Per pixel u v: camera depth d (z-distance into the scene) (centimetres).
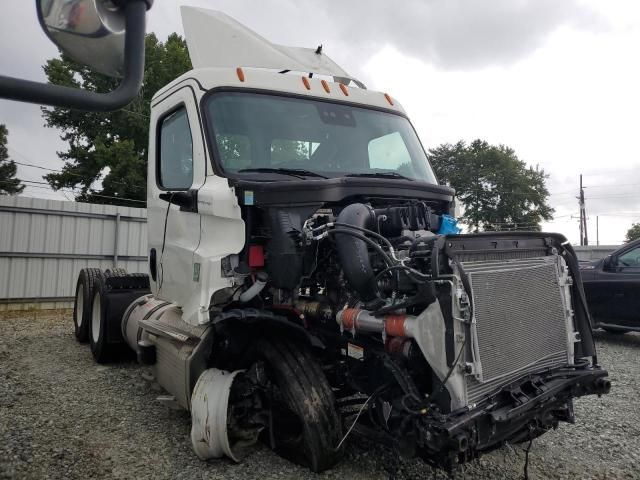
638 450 390
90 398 495
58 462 350
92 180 3041
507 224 4388
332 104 452
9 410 455
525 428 308
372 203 385
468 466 351
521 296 307
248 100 416
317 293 363
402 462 350
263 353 342
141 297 594
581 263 935
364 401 351
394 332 292
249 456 359
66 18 126
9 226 1173
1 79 115
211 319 362
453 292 271
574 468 356
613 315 836
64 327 934
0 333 863
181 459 357
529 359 307
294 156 416
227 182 369
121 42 137
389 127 477
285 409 344
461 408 269
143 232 1349
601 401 514
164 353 420
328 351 355
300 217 355
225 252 361
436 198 418
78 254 1258
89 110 126
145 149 3094
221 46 450
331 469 336
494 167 4697
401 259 301
